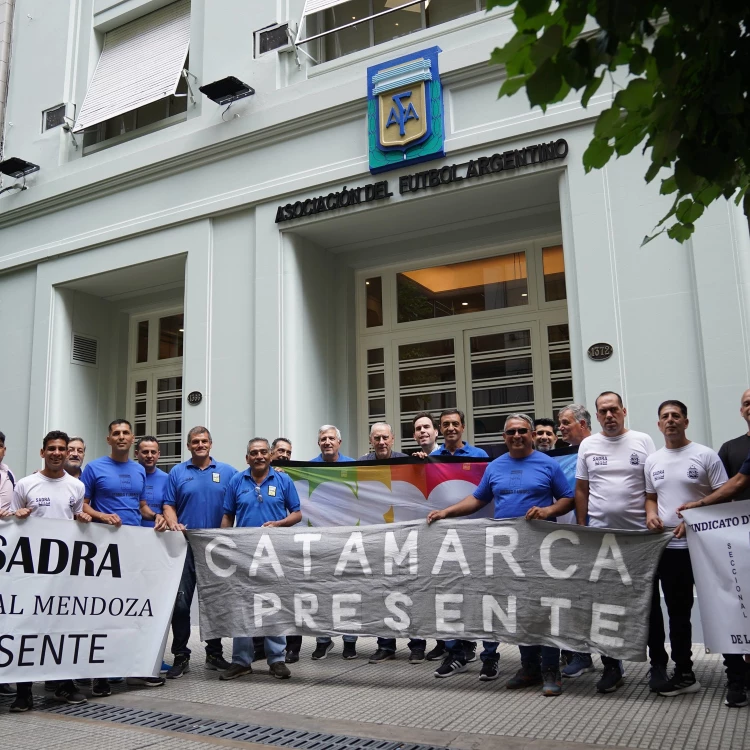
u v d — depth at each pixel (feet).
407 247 33.53
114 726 15.34
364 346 34.94
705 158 9.52
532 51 8.72
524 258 32.14
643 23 8.83
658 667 16.60
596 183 25.89
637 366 24.52
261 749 13.57
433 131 28.84
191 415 33.37
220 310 33.58
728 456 17.26
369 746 13.60
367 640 25.13
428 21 31.53
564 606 16.93
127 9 40.50
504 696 16.83
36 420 38.65
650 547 16.40
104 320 42.16
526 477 18.17
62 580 17.87
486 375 32.35
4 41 44.88
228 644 25.75
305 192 31.94
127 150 37.63
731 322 23.21
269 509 20.58
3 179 42.14
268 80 33.55
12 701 17.89
